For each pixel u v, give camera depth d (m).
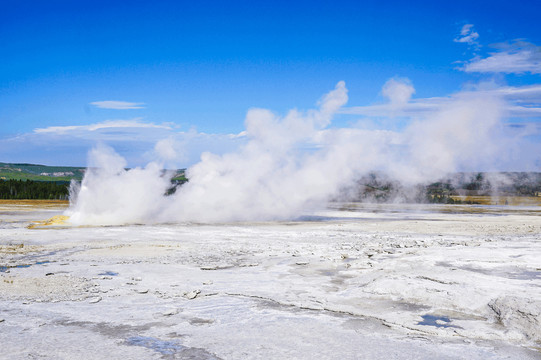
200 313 13.15
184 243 29.61
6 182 118.19
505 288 14.77
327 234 35.72
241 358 9.77
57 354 9.91
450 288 14.89
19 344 10.51
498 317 12.43
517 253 21.83
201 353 10.05
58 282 16.89
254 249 26.50
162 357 9.80
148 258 23.05
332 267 20.30
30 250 25.84
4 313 12.97
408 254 22.56
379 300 14.45
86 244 28.78
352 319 12.62
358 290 15.70
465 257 20.66
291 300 14.52
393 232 37.69
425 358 9.80
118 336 11.13
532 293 14.07
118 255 24.09
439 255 21.22
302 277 18.17
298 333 11.42
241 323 12.23
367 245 28.17
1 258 22.92
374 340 10.92
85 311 13.24
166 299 14.66
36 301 14.23
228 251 25.61
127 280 17.53
